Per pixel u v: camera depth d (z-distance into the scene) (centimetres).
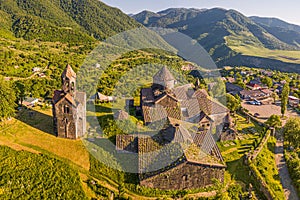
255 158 6216
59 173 5078
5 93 6812
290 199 5306
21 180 4806
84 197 4591
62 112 6009
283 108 9750
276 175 5984
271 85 14200
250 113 9838
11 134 6219
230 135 7000
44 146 5891
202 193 4922
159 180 4844
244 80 15162
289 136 7150
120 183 4862
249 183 5384
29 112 7600
